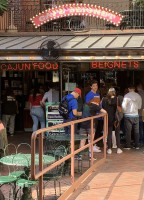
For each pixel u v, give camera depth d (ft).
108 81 48.93
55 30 49.37
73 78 48.44
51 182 26.35
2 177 19.45
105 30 46.62
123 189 24.50
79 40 43.39
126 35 45.96
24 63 41.16
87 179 27.09
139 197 22.71
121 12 47.98
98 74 51.34
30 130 52.13
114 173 28.89
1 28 50.39
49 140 27.81
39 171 17.76
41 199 18.19
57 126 20.54
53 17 46.37
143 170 29.89
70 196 23.06
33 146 16.65
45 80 53.67
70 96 31.35
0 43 42.98
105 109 36.11
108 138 36.70
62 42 42.14
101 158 34.24
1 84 53.42
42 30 49.32
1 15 46.62
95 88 33.17
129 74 51.75
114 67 40.47
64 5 46.14
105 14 45.75
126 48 37.19
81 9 46.06
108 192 23.84
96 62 40.47
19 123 53.26
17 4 51.03
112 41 41.98
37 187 21.15
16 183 19.40
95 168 30.37
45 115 44.16
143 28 47.73
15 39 45.96
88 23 49.96
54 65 40.42
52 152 25.93
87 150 31.24
